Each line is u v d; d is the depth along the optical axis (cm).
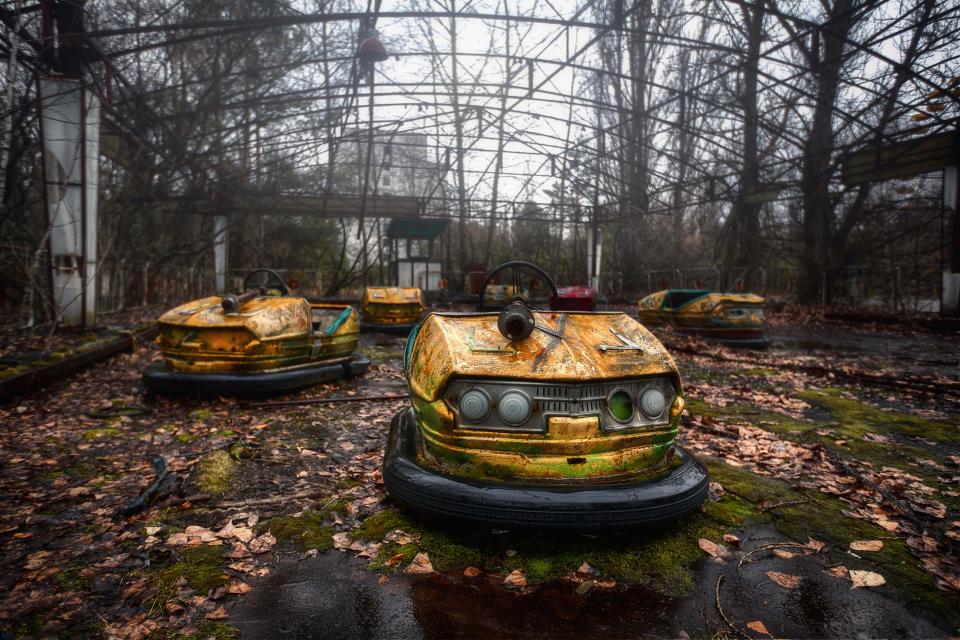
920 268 1741
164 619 177
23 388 489
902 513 263
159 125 1134
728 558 219
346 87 1159
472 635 169
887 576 208
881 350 877
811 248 1667
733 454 360
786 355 816
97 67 958
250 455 342
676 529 242
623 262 2464
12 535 235
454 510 218
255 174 1661
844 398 535
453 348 240
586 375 226
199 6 1082
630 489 219
